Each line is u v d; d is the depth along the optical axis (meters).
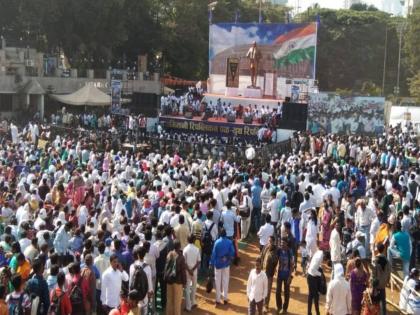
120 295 11.23
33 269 11.07
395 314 14.13
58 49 57.22
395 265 16.97
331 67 87.88
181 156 31.38
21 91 46.53
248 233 20.17
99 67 59.56
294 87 44.00
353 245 14.85
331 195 18.11
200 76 71.88
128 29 61.59
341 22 89.50
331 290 12.06
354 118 37.69
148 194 18.44
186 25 65.25
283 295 15.37
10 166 23.36
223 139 39.12
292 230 16.86
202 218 16.33
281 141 36.53
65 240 13.83
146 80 56.31
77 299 11.07
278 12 87.25
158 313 13.78
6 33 53.12
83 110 49.97
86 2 52.28
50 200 18.64
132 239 13.12
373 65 88.56
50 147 27.97
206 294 15.54
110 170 22.80
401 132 39.41
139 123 39.97
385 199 18.81
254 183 20.22
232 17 72.31
